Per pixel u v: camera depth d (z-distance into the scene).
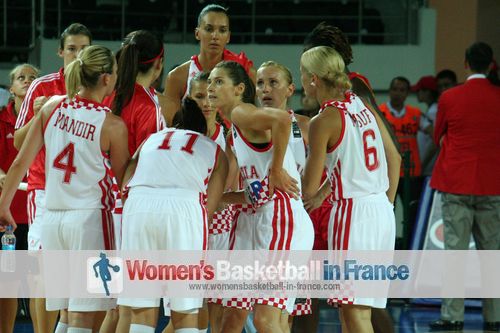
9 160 20.80
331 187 16.12
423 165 33.41
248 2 43.41
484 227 24.77
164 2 42.72
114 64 15.93
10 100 21.20
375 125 16.14
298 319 19.34
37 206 17.77
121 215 17.05
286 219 15.65
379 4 43.50
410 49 40.19
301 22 43.12
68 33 18.88
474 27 40.59
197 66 21.02
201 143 15.77
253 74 21.17
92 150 15.70
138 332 15.48
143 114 16.78
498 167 24.62
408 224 29.69
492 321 24.58
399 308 27.66
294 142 17.48
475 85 24.80
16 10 40.72
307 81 16.12
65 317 16.73
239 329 16.53
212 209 15.94
